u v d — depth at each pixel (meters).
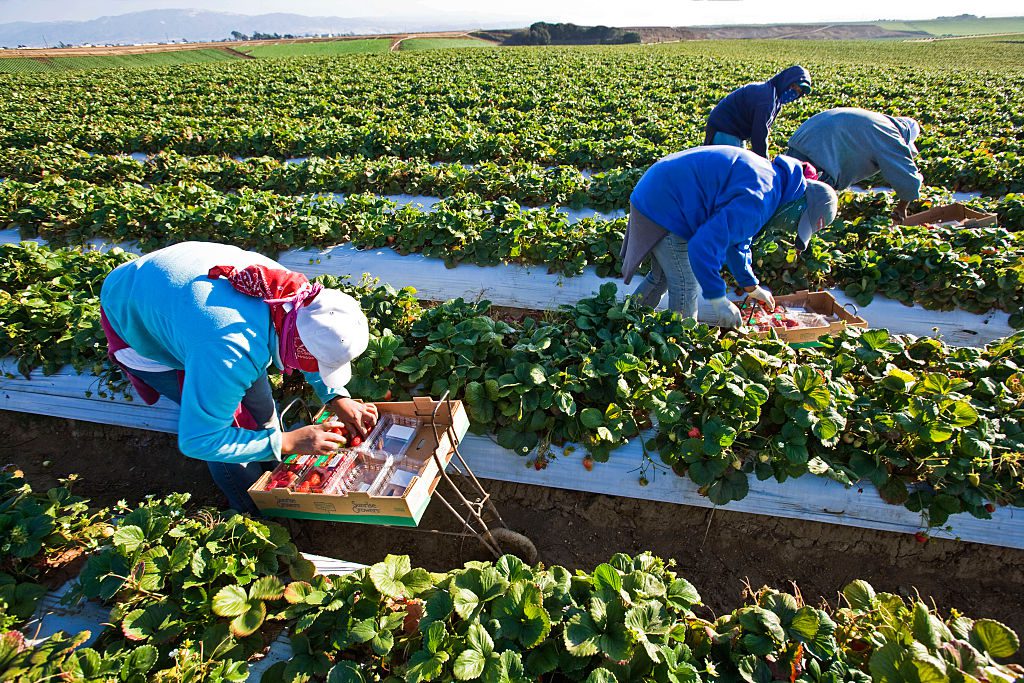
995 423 3.81
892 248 6.25
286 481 3.38
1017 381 4.18
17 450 4.89
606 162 11.54
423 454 3.49
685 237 4.46
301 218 7.56
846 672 2.47
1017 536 3.71
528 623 2.58
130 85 27.38
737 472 3.86
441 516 4.24
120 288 2.80
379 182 10.01
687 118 16.30
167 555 2.87
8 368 5.09
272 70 32.47
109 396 4.88
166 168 11.04
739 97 7.62
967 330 5.88
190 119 16.73
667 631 2.54
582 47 55.72
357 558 4.04
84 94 24.22
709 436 3.75
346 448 3.47
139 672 2.46
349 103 21.42
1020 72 29.28
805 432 3.84
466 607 2.61
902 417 3.70
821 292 5.33
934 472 3.66
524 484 4.32
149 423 4.82
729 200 4.11
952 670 2.30
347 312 2.67
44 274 6.15
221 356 2.47
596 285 6.67
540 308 6.74
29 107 20.50
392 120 17.16
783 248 6.39
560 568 2.92
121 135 14.37
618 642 2.50
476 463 4.36
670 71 29.50
